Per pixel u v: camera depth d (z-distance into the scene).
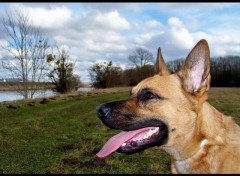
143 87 0.58
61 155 1.13
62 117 2.15
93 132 1.62
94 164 1.02
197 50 0.55
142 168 0.98
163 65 0.63
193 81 0.55
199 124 0.54
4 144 1.34
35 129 1.68
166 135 0.56
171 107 0.55
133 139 0.58
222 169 0.51
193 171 0.54
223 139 0.53
